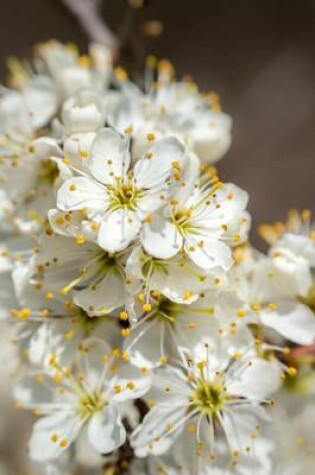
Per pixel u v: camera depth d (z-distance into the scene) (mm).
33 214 146
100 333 138
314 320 141
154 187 132
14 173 150
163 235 129
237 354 135
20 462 211
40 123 160
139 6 192
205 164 155
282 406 160
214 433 137
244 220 135
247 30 347
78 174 134
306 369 158
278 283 144
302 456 170
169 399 135
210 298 135
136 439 133
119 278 134
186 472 136
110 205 131
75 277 137
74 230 130
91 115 138
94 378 138
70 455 150
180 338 136
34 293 140
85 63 171
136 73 184
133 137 148
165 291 131
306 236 153
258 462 136
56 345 139
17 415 214
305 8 347
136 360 133
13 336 150
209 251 131
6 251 146
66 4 196
